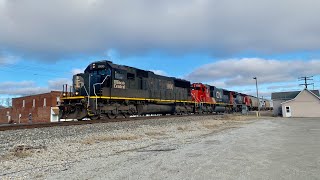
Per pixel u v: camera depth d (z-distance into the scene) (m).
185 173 7.16
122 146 12.20
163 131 18.41
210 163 8.39
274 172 7.09
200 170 7.47
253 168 7.61
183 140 14.56
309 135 16.25
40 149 10.66
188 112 37.12
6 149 10.34
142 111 26.56
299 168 7.50
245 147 11.70
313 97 50.28
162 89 30.66
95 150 11.06
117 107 23.02
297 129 21.05
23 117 62.41
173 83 33.53
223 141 13.95
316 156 9.25
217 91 49.16
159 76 30.81
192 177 6.73
